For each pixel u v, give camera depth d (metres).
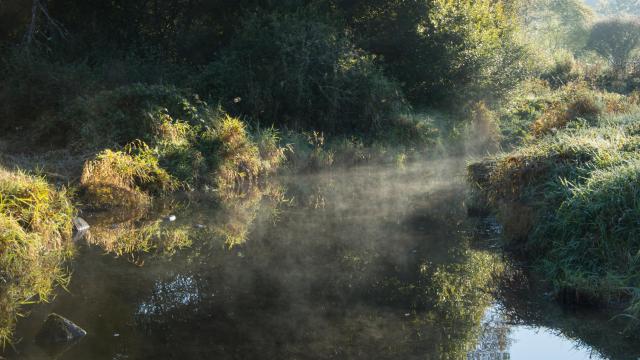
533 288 6.19
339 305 5.79
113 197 9.30
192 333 5.14
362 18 17.61
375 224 8.75
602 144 7.88
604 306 5.59
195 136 11.69
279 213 9.41
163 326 5.28
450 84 16.61
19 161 9.68
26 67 12.51
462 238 7.98
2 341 4.99
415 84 16.72
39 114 12.13
